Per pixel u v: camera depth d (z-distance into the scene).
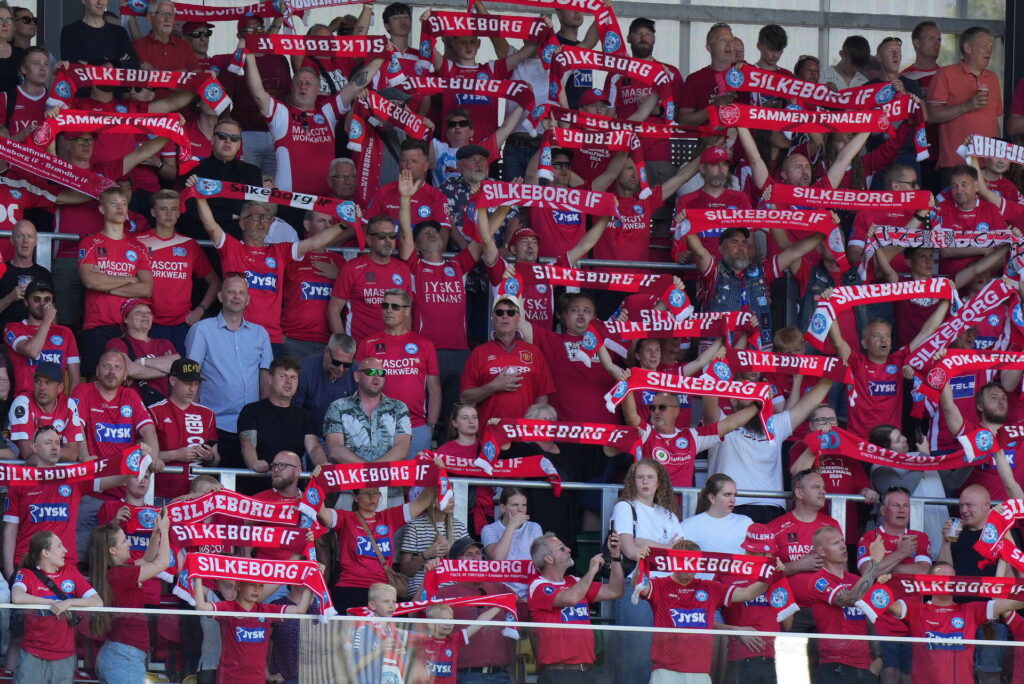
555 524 38.59
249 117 49.44
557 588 34.62
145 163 47.16
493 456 37.44
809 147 48.16
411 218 45.53
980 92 49.44
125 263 42.34
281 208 47.00
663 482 36.78
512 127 47.84
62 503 34.88
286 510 34.50
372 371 39.06
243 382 41.34
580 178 48.59
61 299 43.53
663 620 34.53
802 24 58.06
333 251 44.38
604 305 46.62
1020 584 35.38
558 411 42.28
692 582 34.59
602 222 44.44
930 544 39.34
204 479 35.03
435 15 48.09
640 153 46.78
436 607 33.53
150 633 31.03
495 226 43.34
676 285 40.72
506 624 31.88
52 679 30.73
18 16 49.47
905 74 53.47
